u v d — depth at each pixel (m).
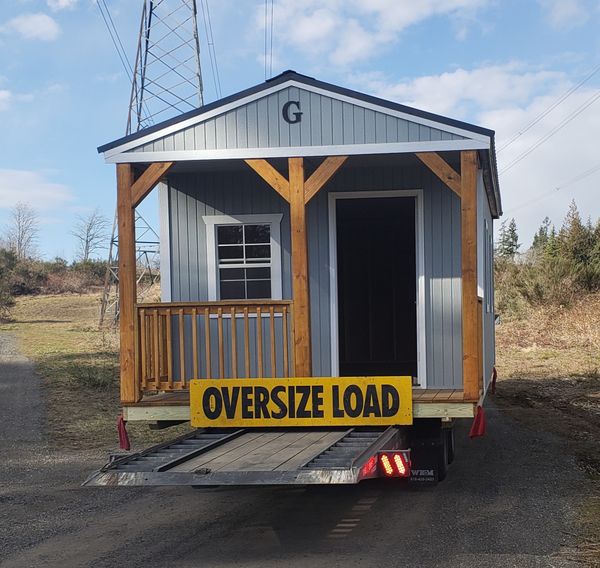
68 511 6.69
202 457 5.59
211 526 6.12
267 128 7.25
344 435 6.47
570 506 6.49
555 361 18.52
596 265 25.91
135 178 7.98
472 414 6.80
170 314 7.32
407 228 12.50
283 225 8.55
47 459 8.99
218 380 6.86
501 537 5.58
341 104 7.16
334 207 8.48
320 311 8.42
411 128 7.04
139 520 6.36
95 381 14.68
